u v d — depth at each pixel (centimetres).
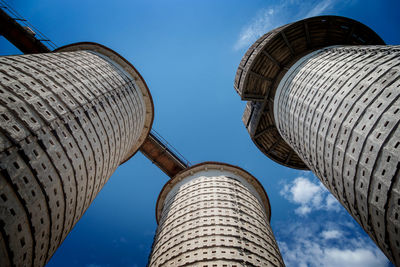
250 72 2250
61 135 1087
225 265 1173
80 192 1190
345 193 1280
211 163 2414
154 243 1684
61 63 1505
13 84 1015
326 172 1453
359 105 1186
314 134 1523
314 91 1592
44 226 917
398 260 982
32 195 856
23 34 2262
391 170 940
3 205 740
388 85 1084
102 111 1504
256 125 2545
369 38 2112
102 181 1505
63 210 1046
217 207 1705
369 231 1162
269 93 2409
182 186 2205
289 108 1883
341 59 1559
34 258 877
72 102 1280
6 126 848
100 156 1382
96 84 1633
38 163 912
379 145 1006
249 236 1435
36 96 1077
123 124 1745
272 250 1423
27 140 898
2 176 762
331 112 1365
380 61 1230
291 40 2181
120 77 2059
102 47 2262
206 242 1346
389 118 1003
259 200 2178
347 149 1204
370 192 1054
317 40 2200
